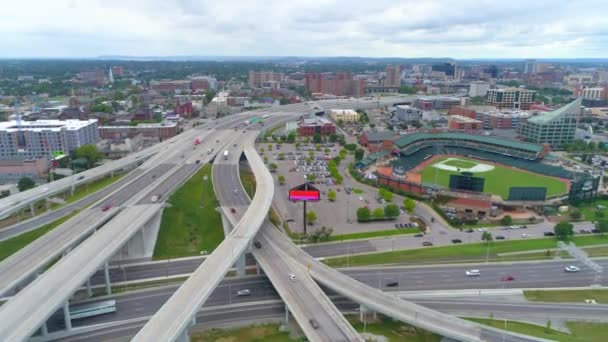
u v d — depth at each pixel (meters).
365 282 140.00
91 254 132.75
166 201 190.12
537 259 157.50
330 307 113.50
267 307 128.25
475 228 185.12
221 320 121.75
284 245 153.88
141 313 124.12
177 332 96.19
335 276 132.50
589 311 126.31
